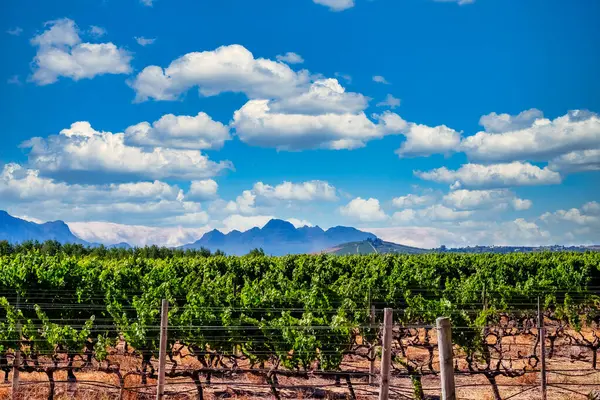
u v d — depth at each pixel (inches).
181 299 809.5
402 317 791.1
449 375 298.0
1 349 536.7
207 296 691.4
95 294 868.6
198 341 581.3
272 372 524.4
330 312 680.4
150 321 582.2
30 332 554.3
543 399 528.1
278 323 583.2
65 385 548.4
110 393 529.3
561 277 1149.1
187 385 574.6
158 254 2004.2
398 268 1343.5
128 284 981.8
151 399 525.3
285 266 1375.5
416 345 618.2
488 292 887.1
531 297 908.0
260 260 1414.9
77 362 617.0
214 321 596.4
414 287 975.6
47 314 812.6
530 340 818.2
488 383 593.3
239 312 664.4
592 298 953.5
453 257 1743.4
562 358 749.9
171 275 1104.8
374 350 579.5
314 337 558.3
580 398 534.3
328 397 538.9
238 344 589.9
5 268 884.0
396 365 641.0
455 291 903.1
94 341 622.5
